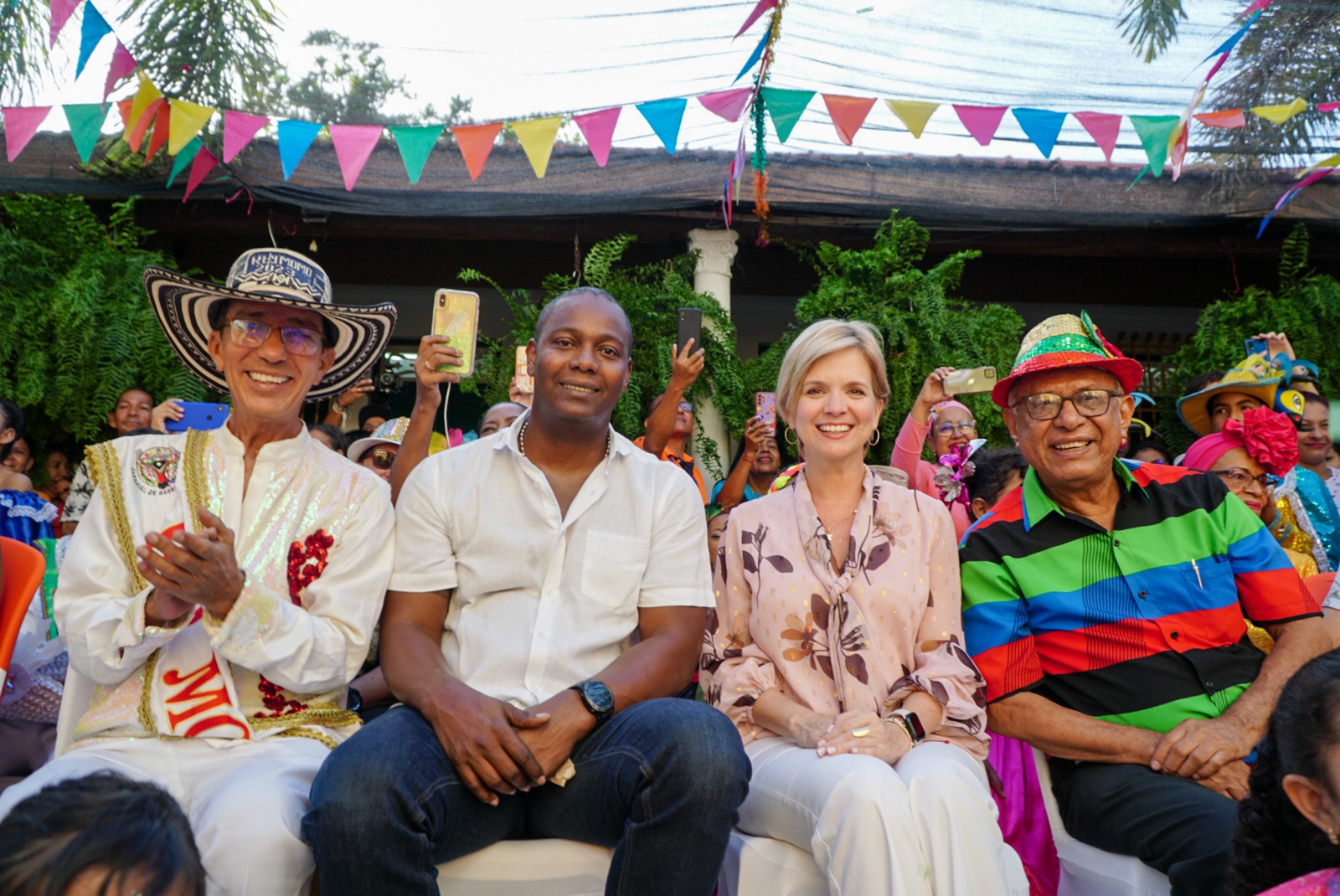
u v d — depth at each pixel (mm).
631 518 2438
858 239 6965
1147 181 6594
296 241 7633
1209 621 2545
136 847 1074
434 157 6145
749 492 4852
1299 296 6719
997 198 6566
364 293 7906
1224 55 4496
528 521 2387
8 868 1051
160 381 5566
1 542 2283
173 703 2150
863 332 2689
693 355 3648
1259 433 3266
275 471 2361
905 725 2297
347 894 1828
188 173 6043
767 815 2285
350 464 2496
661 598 2383
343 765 1888
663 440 3629
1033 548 2684
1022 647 2576
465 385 6426
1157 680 2512
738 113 4867
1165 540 2623
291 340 2363
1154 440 5027
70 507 4086
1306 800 1491
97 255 5730
